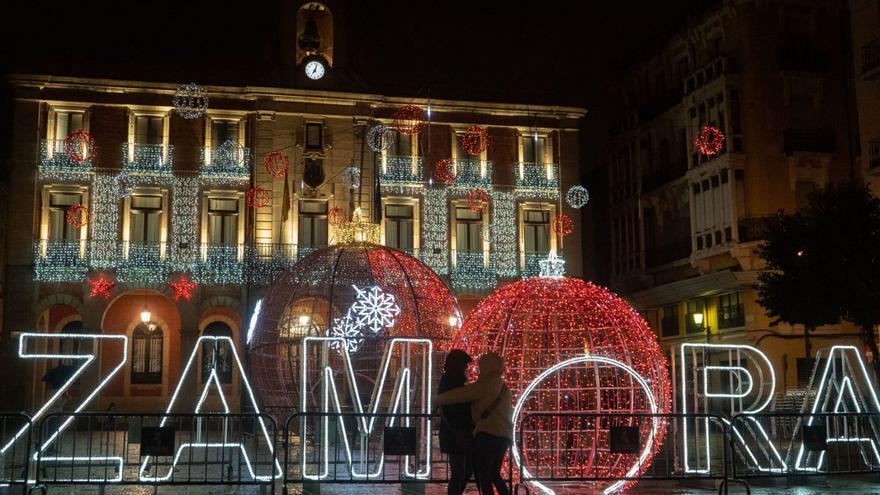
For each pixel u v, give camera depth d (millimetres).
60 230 34219
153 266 34344
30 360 33000
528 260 37625
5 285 33250
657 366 13031
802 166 33375
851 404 21734
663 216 40094
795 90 33875
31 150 33969
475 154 37781
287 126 35938
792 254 24500
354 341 17703
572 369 12852
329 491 14125
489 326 13078
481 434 9773
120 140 34875
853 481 14656
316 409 17516
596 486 13344
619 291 43219
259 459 18328
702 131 29469
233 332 36406
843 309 23250
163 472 15766
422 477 13398
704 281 35438
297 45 36719
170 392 35406
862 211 23438
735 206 33344
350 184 33844
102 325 33750
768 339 32594
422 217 36812
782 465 14414
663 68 40656
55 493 13555
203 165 35250
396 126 33906
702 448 21188
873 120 29297
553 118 38812
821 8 34531
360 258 18641
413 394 16328
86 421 31172
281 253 34875
